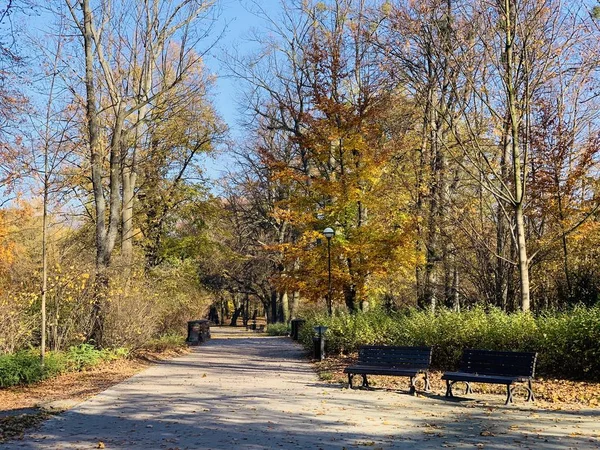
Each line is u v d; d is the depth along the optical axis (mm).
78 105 18266
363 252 22094
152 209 32781
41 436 8406
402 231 22031
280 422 9305
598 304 14867
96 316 18547
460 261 22172
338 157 23625
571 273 20281
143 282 21938
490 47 17094
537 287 21844
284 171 23906
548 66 17844
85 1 20688
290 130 31188
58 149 15062
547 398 11438
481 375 11547
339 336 20656
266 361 20500
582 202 19688
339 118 23156
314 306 44000
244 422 9320
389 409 10500
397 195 23688
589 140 20266
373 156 22672
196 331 30562
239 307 72188
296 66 31469
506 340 14414
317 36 28453
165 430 8766
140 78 23250
